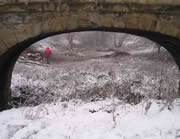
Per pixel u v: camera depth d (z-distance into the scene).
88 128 4.06
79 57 19.81
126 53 19.20
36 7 4.64
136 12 4.75
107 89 7.65
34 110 5.29
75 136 3.75
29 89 8.38
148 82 8.41
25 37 4.79
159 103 5.65
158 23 4.84
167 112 4.77
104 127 4.07
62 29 4.74
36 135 3.84
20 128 4.17
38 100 7.68
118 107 5.46
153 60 15.03
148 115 4.66
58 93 7.43
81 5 4.64
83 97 7.25
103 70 11.48
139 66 12.59
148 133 3.74
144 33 5.53
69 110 5.39
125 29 5.02
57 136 3.78
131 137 3.63
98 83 8.64
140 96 7.15
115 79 8.73
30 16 4.70
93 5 4.64
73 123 4.35
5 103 6.98
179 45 5.95
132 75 9.75
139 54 18.89
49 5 4.63
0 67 6.14
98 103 6.08
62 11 4.66
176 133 3.74
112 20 4.75
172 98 5.55
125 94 7.18
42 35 4.95
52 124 4.31
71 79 9.41
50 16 4.70
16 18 4.71
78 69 11.89
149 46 23.73
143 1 4.68
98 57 18.92
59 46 28.06
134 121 4.30
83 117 4.73
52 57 18.86
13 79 9.19
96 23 4.73
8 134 3.95
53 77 10.05
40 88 8.48
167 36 5.11
